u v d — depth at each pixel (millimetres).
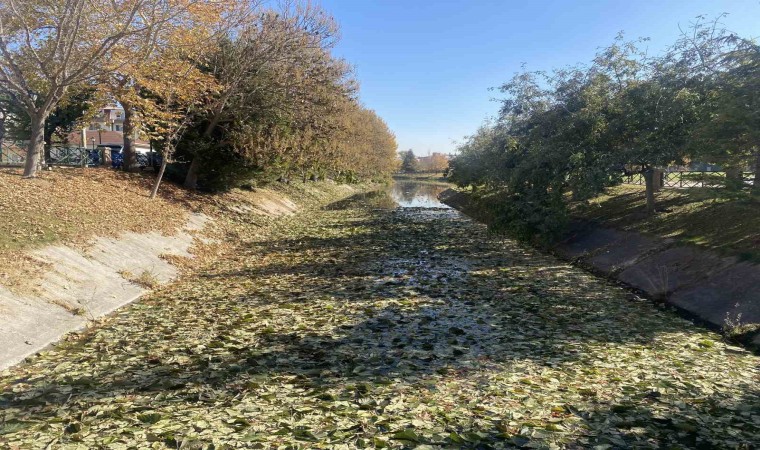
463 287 12719
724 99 10617
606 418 5395
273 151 26125
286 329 8938
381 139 70625
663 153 14742
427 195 62438
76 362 7340
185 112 23094
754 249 11086
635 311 10586
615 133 16672
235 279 13664
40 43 17281
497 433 4945
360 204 44062
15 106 24859
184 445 4594
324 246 19891
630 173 16922
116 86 20234
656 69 16438
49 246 11430
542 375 6758
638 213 17734
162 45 18250
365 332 8797
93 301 10258
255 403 5730
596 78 17719
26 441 4738
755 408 5656
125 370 6934
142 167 27500
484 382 6453
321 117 28828
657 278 12523
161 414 5379
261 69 24156
